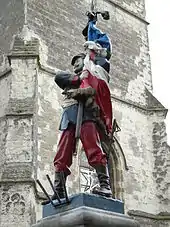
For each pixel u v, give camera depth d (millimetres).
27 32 21125
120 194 22125
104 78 6629
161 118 24938
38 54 19844
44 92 20812
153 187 23750
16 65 19688
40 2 22562
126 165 22906
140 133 24438
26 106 18641
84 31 7613
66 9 23641
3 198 16891
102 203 5754
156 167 24125
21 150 17812
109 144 6441
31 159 17672
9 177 17125
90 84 6430
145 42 27703
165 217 23016
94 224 5285
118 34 26031
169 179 23641
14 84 19312
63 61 22328
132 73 25812
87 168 21469
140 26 27812
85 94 6254
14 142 17953
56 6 23203
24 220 16578
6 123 18797
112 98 23891
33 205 17234
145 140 24500
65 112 6445
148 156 24250
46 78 21156
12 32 22297
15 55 19734
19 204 16781
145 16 28438
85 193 5707
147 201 23141
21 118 18281
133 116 24531
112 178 22406
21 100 18891
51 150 20016
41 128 20047
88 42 6945
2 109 20906
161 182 23766
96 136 6242
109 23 25766
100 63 6848
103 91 6527
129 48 26344
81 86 6438
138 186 23078
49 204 6000
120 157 22828
